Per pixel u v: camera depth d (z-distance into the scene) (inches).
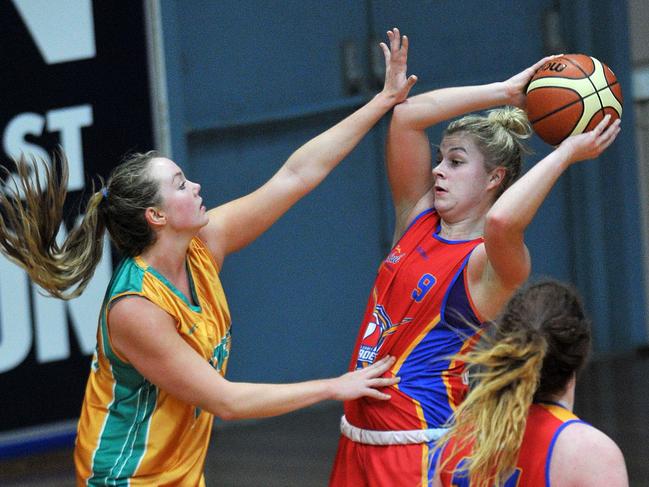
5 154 621.0
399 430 303.9
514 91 318.7
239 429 697.0
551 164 274.5
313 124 757.9
